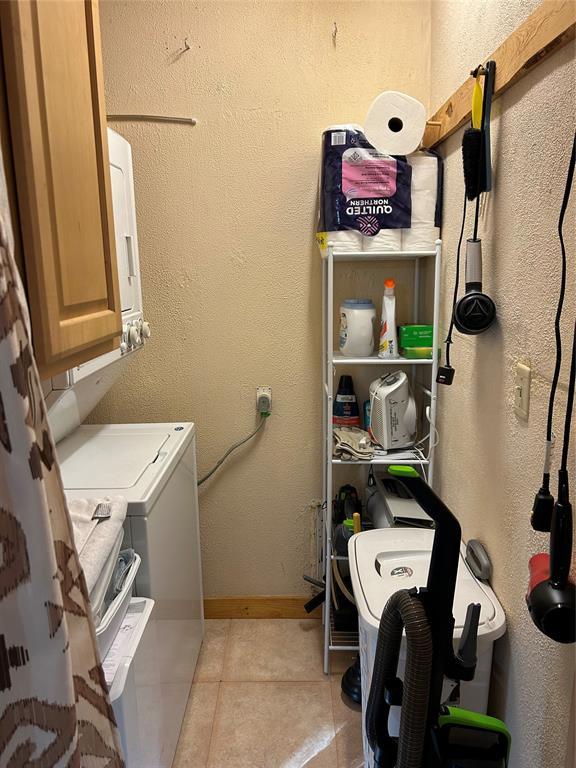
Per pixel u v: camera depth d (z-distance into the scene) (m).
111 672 1.05
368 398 2.23
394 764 1.01
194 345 2.21
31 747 0.65
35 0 0.79
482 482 1.41
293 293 2.17
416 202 1.82
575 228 0.93
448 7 1.75
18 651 0.63
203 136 2.07
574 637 0.87
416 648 0.86
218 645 2.23
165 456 1.67
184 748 1.75
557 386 1.00
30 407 0.62
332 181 1.80
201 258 2.15
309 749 1.75
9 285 0.60
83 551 1.04
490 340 1.35
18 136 0.76
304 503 2.32
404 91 2.04
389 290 1.89
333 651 2.18
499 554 1.29
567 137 0.96
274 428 2.27
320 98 2.05
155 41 2.02
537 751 1.10
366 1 1.99
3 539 0.62
